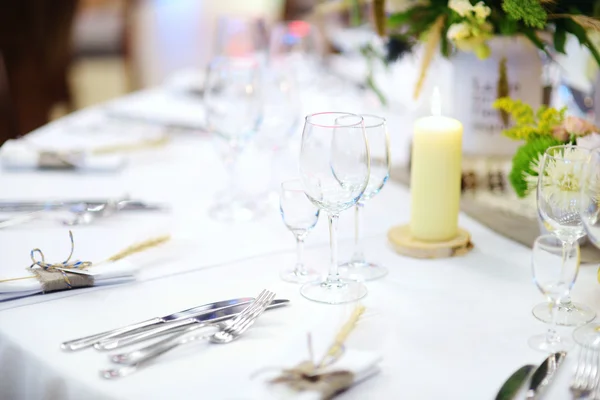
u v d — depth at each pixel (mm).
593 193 955
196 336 978
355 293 1135
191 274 1226
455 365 936
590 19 1312
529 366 912
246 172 1832
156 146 2029
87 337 993
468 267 1257
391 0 1670
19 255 1283
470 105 1634
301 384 844
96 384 891
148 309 1096
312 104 2318
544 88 1670
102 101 5039
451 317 1068
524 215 1480
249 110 1583
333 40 2895
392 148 1985
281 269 1246
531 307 1101
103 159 1818
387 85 2346
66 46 3564
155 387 886
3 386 997
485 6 1402
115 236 1391
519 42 1559
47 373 932
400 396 869
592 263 1245
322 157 1078
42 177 1767
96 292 1151
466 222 1469
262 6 6086
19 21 3336
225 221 1483
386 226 1466
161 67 5957
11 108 2805
